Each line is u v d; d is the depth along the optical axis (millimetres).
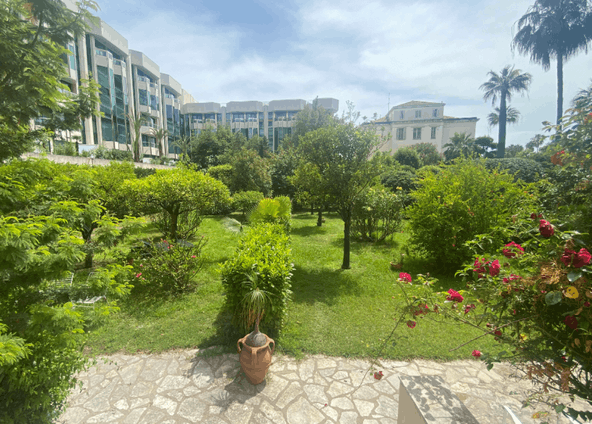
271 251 4438
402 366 3475
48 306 2156
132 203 6555
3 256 1810
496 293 1687
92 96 3957
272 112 55031
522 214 1920
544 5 15969
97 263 6797
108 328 4172
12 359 1646
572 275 1270
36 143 3652
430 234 6910
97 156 23844
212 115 55750
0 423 1907
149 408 2748
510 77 30094
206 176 8016
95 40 29469
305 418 2658
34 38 2701
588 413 1324
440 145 46688
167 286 5594
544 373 1504
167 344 3795
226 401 2852
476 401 2863
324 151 6973
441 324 4371
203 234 11172
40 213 2662
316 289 5895
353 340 3984
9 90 2580
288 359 3578
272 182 20203
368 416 2697
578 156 1729
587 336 1372
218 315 4656
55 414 2330
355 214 10039
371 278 6555
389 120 50219
